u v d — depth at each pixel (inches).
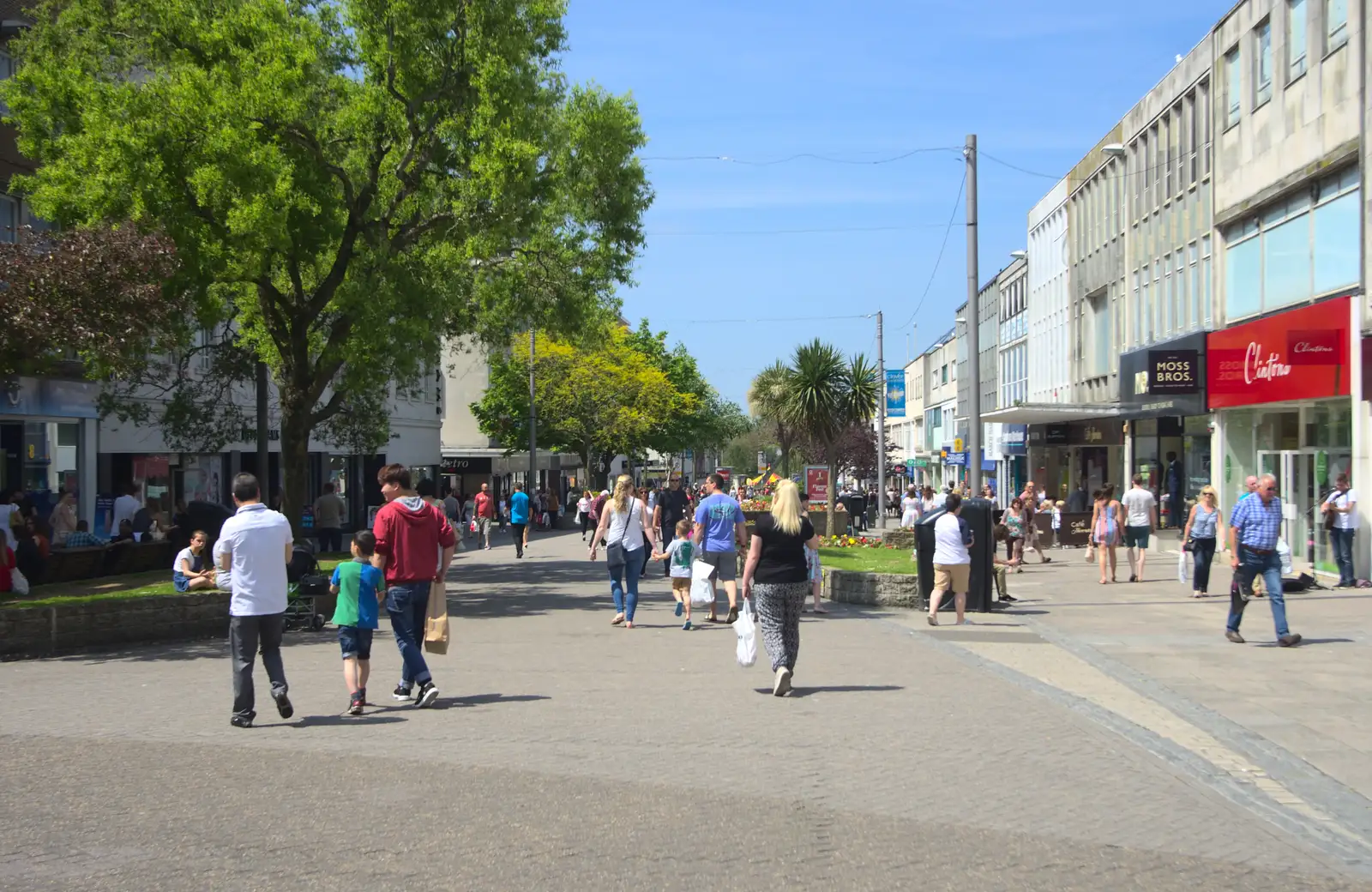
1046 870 244.8
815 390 1876.2
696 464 4643.2
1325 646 585.0
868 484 3112.7
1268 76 1067.9
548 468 2576.3
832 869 242.8
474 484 2861.7
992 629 672.4
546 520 2415.1
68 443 1119.6
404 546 421.4
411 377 906.1
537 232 949.2
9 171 991.6
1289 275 1020.5
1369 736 384.2
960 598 687.1
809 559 763.4
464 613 766.5
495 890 227.6
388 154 889.5
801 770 330.6
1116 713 421.7
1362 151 853.8
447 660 548.7
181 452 1220.5
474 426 2901.1
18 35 920.9
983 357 2805.1
